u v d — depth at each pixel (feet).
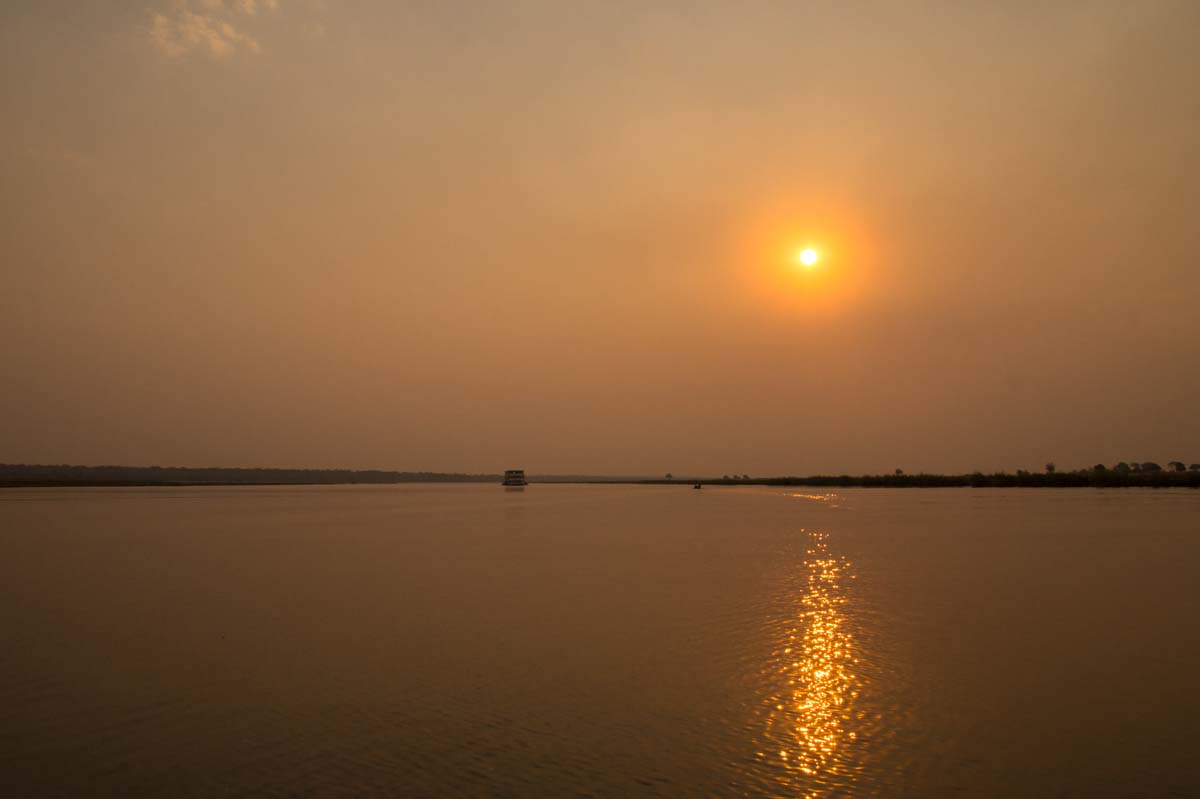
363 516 181.27
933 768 31.04
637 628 55.42
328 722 36.22
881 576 79.56
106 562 92.38
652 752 32.60
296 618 59.26
